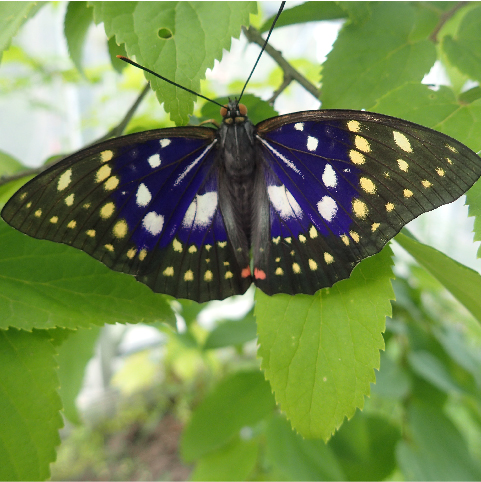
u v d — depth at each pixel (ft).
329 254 0.39
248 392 0.53
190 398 1.32
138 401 1.35
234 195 0.42
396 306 0.61
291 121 0.40
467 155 0.35
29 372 0.36
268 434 0.50
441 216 0.88
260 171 0.42
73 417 0.51
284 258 0.39
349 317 0.38
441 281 0.40
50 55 0.83
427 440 0.52
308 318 0.38
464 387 0.56
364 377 0.37
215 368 1.00
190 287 0.41
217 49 0.35
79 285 0.39
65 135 1.22
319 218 0.39
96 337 0.52
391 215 0.37
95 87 0.85
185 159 0.42
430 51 0.41
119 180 0.39
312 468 0.48
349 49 0.43
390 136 0.37
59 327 0.39
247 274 0.42
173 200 0.41
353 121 0.38
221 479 0.52
